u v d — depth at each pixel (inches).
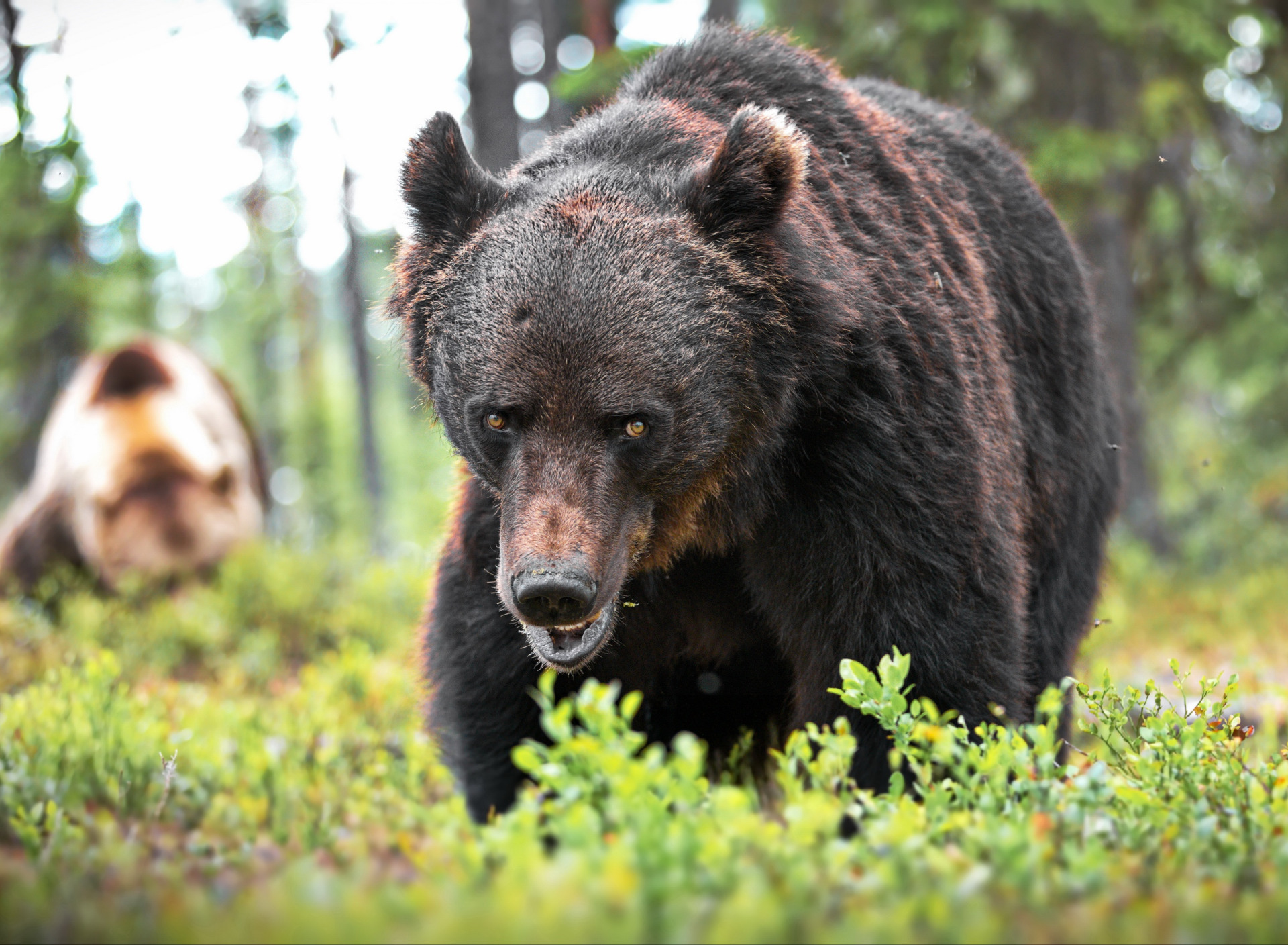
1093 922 193.2
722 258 340.5
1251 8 1182.9
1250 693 540.1
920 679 351.6
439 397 352.8
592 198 347.9
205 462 1094.4
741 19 486.0
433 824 324.2
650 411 324.2
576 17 1461.6
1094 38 1133.7
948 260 410.9
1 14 1355.8
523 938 175.8
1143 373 1498.5
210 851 288.8
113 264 1732.3
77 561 1103.0
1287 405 1686.8
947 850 245.8
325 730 557.0
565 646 327.9
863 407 349.4
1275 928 186.5
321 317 2891.2
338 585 1096.8
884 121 438.9
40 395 1793.8
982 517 362.6
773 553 363.3
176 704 667.4
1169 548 1309.1
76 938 184.5
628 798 236.8
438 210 364.2
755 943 178.5
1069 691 476.1
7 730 443.8
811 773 276.8
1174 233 1376.7
